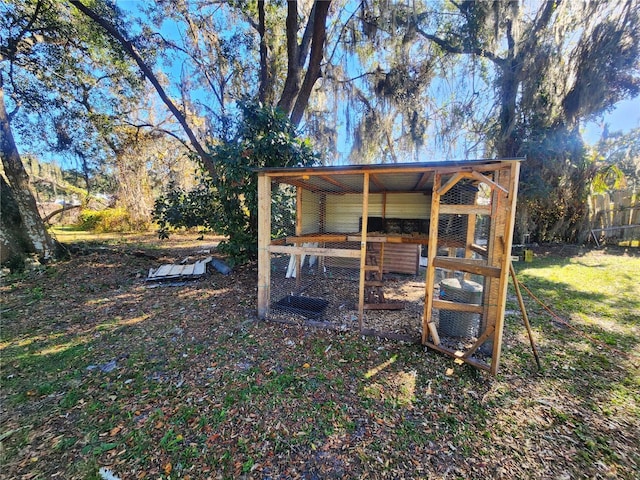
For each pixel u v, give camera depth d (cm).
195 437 204
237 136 655
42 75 863
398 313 457
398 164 325
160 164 1485
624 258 780
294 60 808
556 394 253
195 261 778
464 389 259
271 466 182
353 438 204
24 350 329
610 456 189
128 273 659
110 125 1032
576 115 798
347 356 315
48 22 776
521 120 849
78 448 195
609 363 301
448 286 376
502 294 271
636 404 239
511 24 803
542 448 196
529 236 964
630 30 703
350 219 720
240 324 399
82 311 446
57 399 245
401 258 709
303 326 392
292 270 676
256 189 619
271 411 230
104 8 770
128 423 218
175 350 328
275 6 912
